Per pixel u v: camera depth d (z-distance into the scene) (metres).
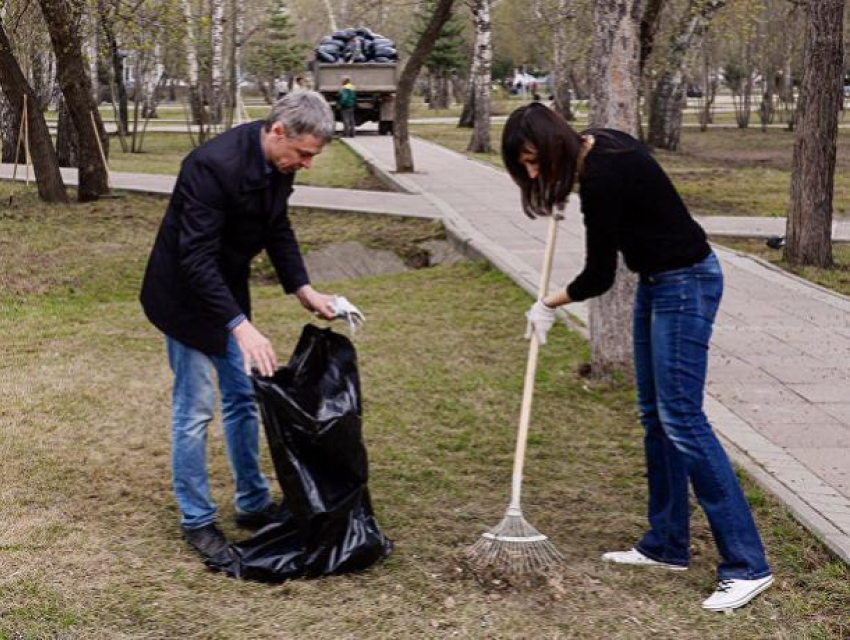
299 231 13.59
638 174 3.96
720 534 4.11
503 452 5.86
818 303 9.80
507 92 60.00
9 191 16.31
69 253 12.09
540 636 3.81
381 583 4.21
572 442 6.05
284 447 4.17
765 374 7.42
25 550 4.46
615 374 7.12
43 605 3.99
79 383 7.08
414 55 19.86
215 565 4.34
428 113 51.09
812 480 5.38
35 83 25.80
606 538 4.72
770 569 4.34
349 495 4.27
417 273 11.48
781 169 23.34
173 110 55.88
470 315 9.30
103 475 5.39
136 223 14.03
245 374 4.58
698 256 4.07
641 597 4.13
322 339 4.36
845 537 4.61
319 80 32.94
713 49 38.25
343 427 4.18
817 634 3.85
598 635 3.83
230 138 4.29
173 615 3.94
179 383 4.47
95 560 4.39
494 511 4.99
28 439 5.91
